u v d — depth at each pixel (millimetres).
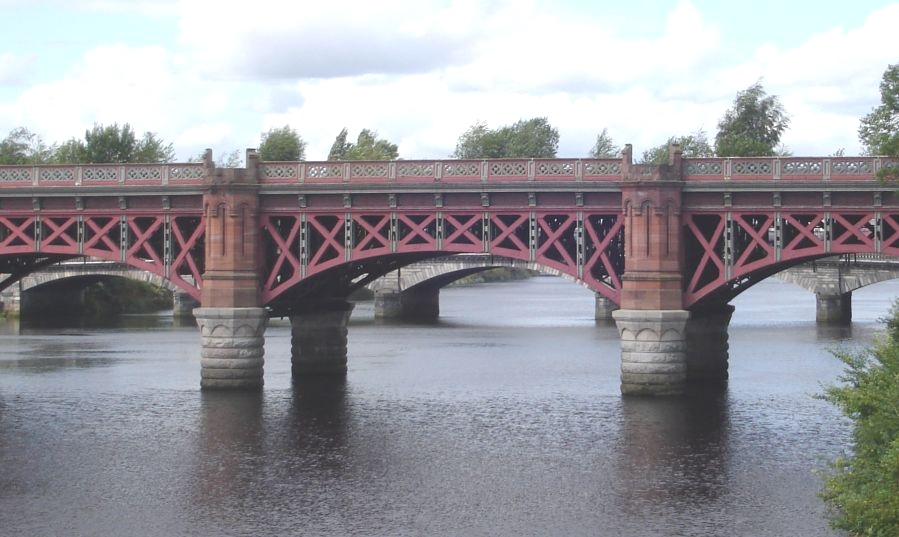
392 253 58688
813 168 52969
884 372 34438
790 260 55531
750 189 53531
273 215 59906
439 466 44781
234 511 39062
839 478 31844
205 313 59531
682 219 55000
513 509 38938
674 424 51000
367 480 42812
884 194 52156
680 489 41062
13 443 49250
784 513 38062
